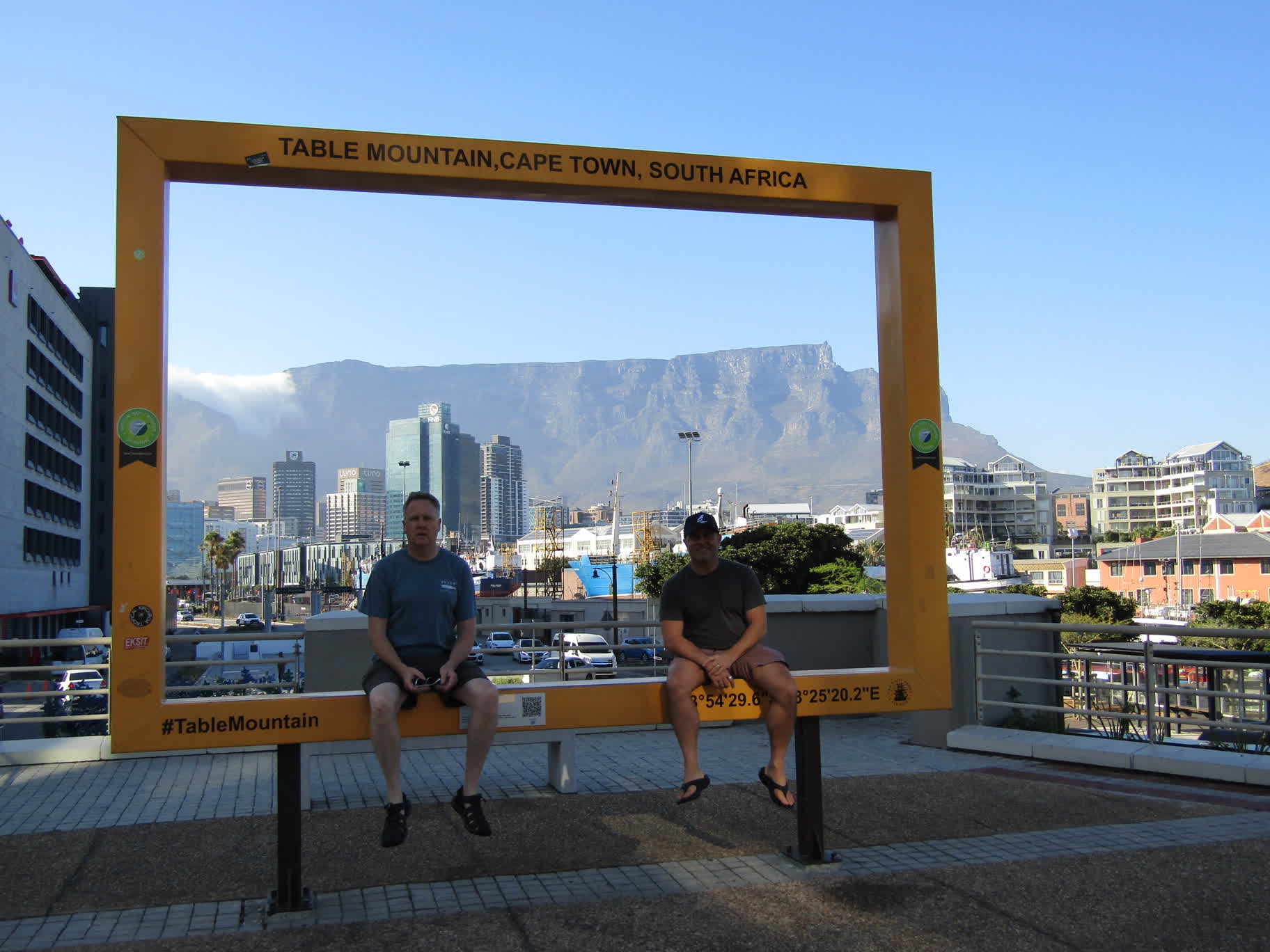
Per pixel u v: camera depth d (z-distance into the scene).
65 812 6.20
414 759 7.99
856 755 8.11
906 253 5.10
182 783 7.08
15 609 60.06
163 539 4.24
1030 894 4.51
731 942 3.96
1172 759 7.02
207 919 4.26
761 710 5.00
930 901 4.43
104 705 16.06
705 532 4.99
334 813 6.14
